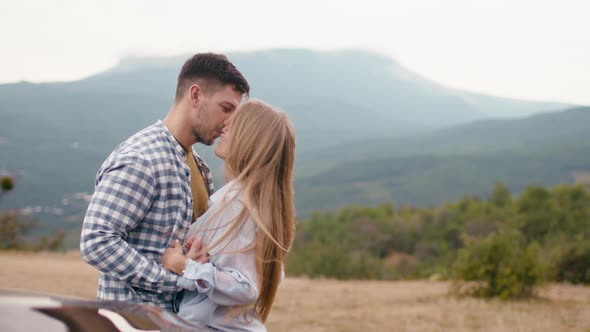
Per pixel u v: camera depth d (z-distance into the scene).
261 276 2.69
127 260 2.59
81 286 12.96
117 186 2.67
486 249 12.51
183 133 3.01
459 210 45.12
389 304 11.48
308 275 19.52
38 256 23.95
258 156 2.75
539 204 31.28
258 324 2.78
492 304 11.20
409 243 41.09
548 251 16.03
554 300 11.88
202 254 2.67
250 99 2.90
